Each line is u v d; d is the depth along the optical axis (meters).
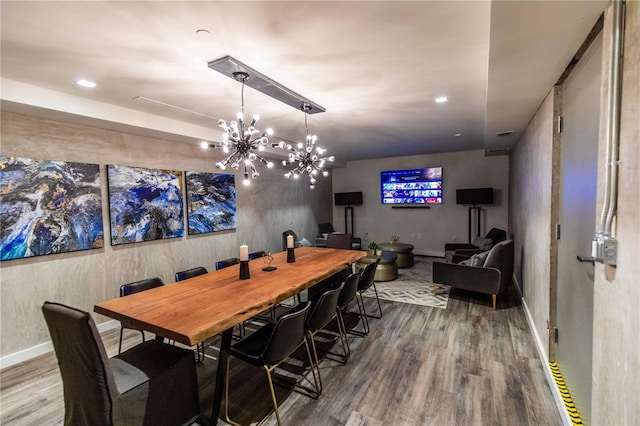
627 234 1.09
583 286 1.81
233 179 5.34
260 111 3.55
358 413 2.13
